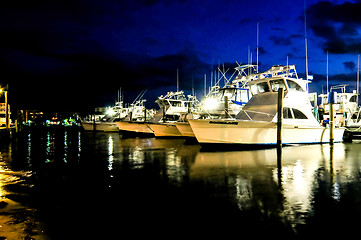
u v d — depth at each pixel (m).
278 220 6.35
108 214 6.98
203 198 8.20
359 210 6.94
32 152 20.88
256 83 21.38
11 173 12.45
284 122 19.23
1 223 6.41
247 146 18.72
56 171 12.90
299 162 14.03
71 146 25.53
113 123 50.81
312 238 5.44
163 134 34.00
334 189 8.94
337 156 15.86
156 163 14.76
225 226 6.11
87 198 8.41
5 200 8.24
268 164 13.58
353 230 5.78
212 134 18.80
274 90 20.34
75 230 6.02
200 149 20.86
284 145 20.38
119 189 9.43
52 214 7.02
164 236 5.69
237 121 18.03
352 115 31.50
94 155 18.62
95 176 11.67
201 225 6.19
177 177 11.17
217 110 30.25
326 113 32.47
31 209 7.41
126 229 6.06
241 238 5.52
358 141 25.00
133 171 12.66
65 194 8.87
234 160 14.84
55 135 46.19
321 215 6.62
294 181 10.11
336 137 22.75
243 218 6.53
